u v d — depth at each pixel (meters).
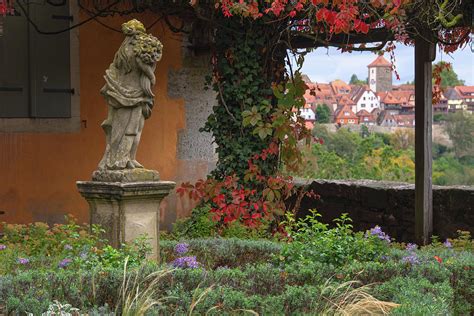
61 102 11.34
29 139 11.09
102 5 11.57
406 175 13.91
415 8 9.29
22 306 4.91
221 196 10.06
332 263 6.93
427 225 10.54
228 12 9.30
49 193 11.27
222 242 8.23
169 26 11.70
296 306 5.47
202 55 12.73
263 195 10.09
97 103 11.67
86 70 11.57
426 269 6.55
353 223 12.10
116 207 7.05
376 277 6.37
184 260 6.30
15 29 10.95
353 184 12.10
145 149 12.27
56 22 11.27
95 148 11.67
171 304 5.36
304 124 10.26
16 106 10.98
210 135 12.91
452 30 10.13
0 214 10.85
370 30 10.48
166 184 7.20
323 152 14.34
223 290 5.47
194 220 10.09
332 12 8.35
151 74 7.16
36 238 7.93
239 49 10.64
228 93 10.72
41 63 11.16
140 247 6.87
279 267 6.67
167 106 12.45
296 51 10.43
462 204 10.55
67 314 4.77
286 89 10.74
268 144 10.66
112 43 11.79
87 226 9.69
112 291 5.49
